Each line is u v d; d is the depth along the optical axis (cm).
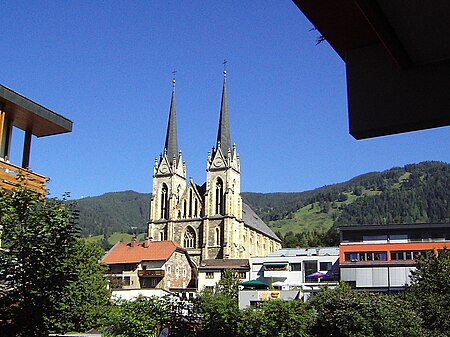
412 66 883
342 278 7781
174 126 12888
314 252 9969
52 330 1620
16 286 1477
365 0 712
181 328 2519
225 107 12544
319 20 824
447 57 863
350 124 910
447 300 3653
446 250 4372
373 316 3362
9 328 1396
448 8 736
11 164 2222
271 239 14538
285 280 9288
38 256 1514
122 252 10538
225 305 2812
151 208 12419
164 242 10625
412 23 771
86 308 3422
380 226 7919
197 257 11775
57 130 2583
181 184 12638
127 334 2602
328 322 3422
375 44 914
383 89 898
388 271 7600
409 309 3512
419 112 866
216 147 12275
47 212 1647
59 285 1524
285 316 3116
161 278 10138
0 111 2272
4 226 1588
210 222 11894
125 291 7938
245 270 9919
